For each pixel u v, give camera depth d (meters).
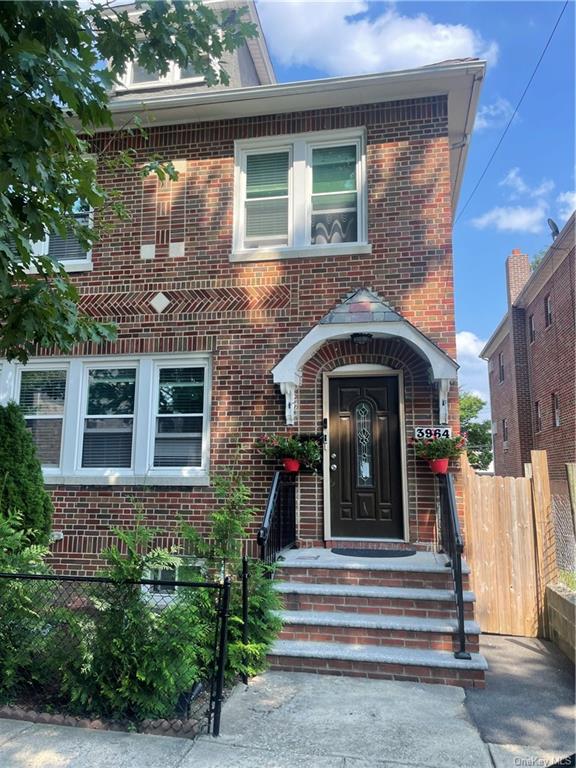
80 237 5.21
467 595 5.42
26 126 3.56
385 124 7.66
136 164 8.26
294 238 7.76
